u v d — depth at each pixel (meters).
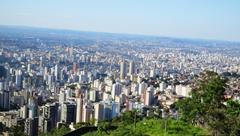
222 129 49.56
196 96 54.97
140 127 61.66
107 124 63.25
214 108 52.06
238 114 49.19
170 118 68.81
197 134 55.25
